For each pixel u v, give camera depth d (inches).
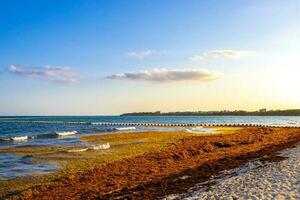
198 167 898.1
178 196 584.7
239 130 2605.8
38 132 2694.4
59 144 1521.9
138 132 2278.5
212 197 533.3
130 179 803.4
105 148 1315.2
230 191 558.6
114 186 739.4
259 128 2797.7
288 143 1307.8
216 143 1482.5
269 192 520.4
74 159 1065.5
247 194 522.6
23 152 1224.2
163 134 2032.5
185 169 891.4
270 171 686.5
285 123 4640.8
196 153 1204.5
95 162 1013.8
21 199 661.3
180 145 1407.5
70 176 833.5
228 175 738.2
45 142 1662.2
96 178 818.2
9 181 788.6
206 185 650.2
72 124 4611.2
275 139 1690.5
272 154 956.6
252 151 1198.9
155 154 1155.3
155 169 910.4
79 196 670.5
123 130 2694.4
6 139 1862.7
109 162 1013.8
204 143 1472.7
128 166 956.0
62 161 1031.0
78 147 1379.2
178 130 2667.3
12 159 1067.3
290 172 650.8
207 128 3029.0
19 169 915.4
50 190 720.3
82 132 2431.1
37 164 984.9
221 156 1111.0
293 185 548.7
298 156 845.8
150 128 3080.7
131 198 612.4
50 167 943.7
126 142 1531.7
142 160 1046.4
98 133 2249.0
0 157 1104.2
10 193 698.2
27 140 1819.6
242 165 848.9
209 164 933.2
